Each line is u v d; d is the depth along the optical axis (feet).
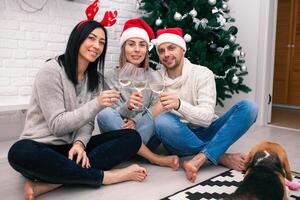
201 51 9.05
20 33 8.05
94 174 4.82
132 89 5.61
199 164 5.48
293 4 15.58
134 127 6.03
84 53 4.71
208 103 5.62
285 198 3.73
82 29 4.66
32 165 4.20
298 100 15.67
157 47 6.11
